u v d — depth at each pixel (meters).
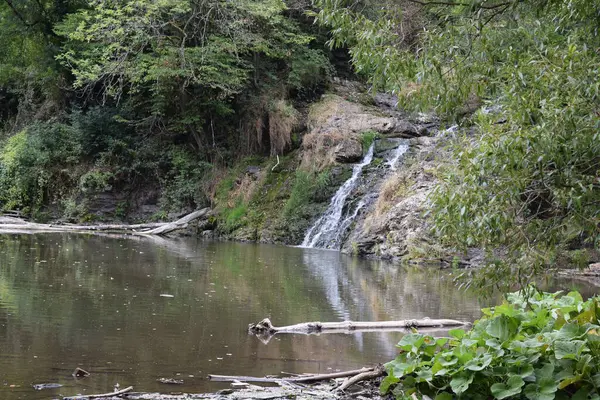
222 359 6.80
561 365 5.22
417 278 13.90
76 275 11.97
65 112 29.31
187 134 27.61
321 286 12.13
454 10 6.66
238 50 26.39
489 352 5.61
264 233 22.73
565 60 5.40
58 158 27.25
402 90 6.53
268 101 25.94
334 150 22.98
